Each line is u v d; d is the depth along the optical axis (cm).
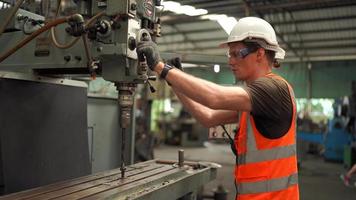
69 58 130
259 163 113
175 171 148
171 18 627
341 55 816
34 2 158
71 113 163
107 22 114
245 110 110
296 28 681
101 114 216
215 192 299
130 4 114
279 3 516
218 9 496
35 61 139
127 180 128
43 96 149
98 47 118
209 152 816
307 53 824
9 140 133
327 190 461
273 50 119
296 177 117
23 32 142
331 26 667
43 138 148
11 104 135
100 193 108
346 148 645
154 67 110
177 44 855
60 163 155
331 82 848
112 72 121
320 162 722
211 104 104
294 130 117
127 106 124
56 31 131
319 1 500
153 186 120
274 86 111
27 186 139
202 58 238
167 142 957
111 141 224
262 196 112
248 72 119
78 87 168
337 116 726
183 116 973
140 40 116
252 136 114
